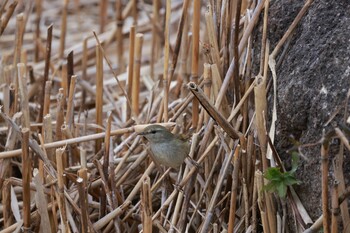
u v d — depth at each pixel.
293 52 9.72
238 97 10.44
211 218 9.89
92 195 11.31
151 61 15.77
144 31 18.44
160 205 11.15
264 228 9.49
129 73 12.98
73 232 10.15
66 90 13.41
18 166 12.13
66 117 11.81
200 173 10.66
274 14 10.14
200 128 11.05
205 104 9.48
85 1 20.38
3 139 12.36
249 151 9.84
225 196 10.30
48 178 10.52
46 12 19.69
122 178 11.20
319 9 9.58
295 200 9.41
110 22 19.39
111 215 10.40
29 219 10.21
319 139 9.12
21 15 12.68
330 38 9.30
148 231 9.38
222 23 10.73
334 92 9.00
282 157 9.75
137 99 13.02
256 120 9.52
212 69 10.41
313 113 9.22
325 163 8.34
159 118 11.82
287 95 9.52
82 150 10.45
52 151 11.30
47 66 12.59
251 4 11.02
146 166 11.57
